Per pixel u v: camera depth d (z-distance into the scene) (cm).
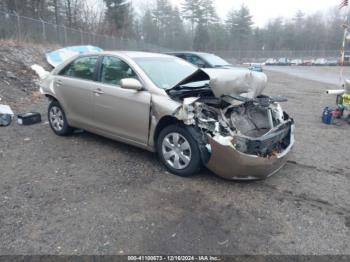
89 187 399
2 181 413
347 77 2338
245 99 395
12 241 294
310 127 741
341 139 641
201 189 398
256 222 331
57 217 333
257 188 406
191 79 424
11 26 1647
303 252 287
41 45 1738
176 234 308
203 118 398
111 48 3109
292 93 1351
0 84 931
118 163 475
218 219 335
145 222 327
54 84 586
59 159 489
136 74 463
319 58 6162
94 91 506
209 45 7338
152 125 438
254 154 380
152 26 6925
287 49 8338
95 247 288
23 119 672
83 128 556
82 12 3544
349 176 452
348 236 310
